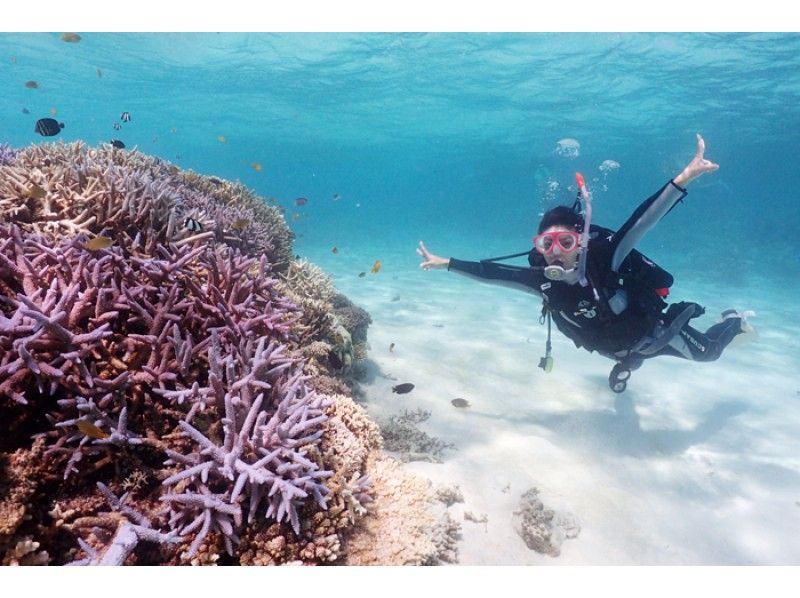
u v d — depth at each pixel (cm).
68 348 245
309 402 293
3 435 235
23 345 221
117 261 299
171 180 641
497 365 778
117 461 249
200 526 242
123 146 679
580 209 488
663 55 1847
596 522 409
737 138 3859
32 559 213
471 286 1599
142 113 4116
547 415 608
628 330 498
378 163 8781
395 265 2153
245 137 5634
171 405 268
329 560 265
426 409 600
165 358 269
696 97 2450
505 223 6844
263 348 311
